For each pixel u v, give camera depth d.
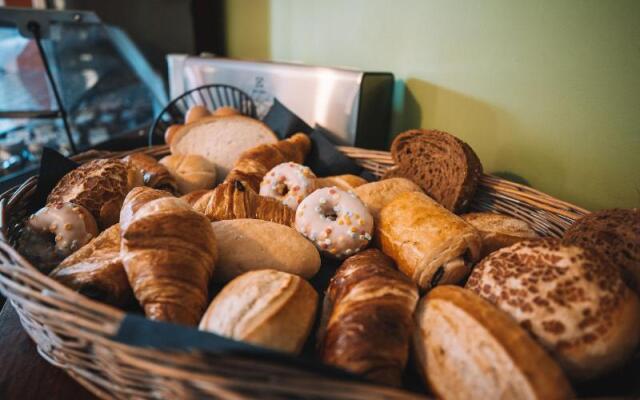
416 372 0.26
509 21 0.40
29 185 0.38
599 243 0.28
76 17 0.62
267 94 0.57
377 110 0.52
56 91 0.59
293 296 0.26
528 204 0.38
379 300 0.26
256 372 0.19
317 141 0.50
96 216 0.36
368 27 0.55
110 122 0.79
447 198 0.41
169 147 0.53
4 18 0.56
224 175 0.51
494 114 0.44
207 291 0.29
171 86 0.69
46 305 0.24
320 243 0.34
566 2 0.36
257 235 0.32
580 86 0.37
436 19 0.47
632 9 0.33
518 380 0.21
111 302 0.28
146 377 0.21
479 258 0.33
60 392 0.26
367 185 0.40
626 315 0.23
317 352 0.26
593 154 0.38
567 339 0.23
